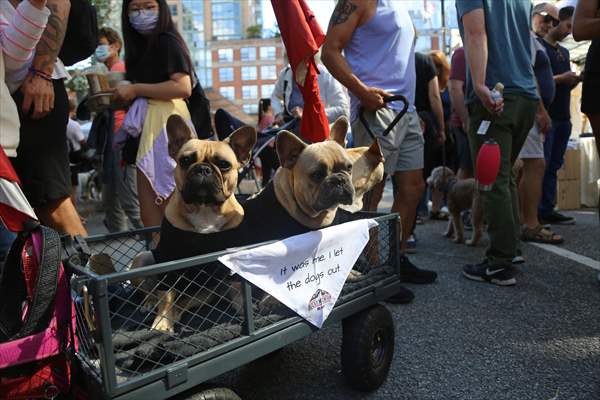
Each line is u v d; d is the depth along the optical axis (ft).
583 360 7.60
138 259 6.64
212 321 5.76
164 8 10.04
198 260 5.07
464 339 8.55
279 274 5.75
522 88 11.06
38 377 4.66
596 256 13.39
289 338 5.88
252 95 231.30
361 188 7.96
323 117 9.83
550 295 10.53
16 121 6.73
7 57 6.81
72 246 5.84
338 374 7.50
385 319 7.05
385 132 10.14
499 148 10.42
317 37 9.41
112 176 12.55
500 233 11.24
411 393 6.87
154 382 4.57
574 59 32.71
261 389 7.12
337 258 6.51
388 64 11.08
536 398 6.61
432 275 11.84
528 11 11.71
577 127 26.55
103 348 4.29
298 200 6.86
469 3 10.87
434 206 21.52
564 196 22.33
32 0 6.54
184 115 10.43
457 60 16.67
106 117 12.73
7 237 7.91
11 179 5.73
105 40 15.53
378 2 10.96
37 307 4.78
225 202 6.66
